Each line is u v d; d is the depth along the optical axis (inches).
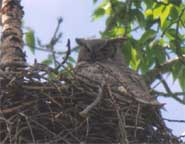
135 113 562.9
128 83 609.3
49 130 551.2
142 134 563.8
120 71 623.5
